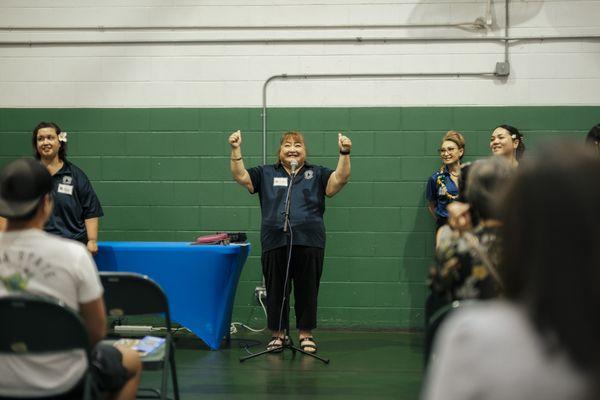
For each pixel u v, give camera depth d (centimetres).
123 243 503
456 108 571
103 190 582
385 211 574
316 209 485
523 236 86
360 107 575
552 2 566
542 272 83
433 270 212
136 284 264
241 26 579
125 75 582
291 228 477
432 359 202
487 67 570
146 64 582
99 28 581
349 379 418
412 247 573
